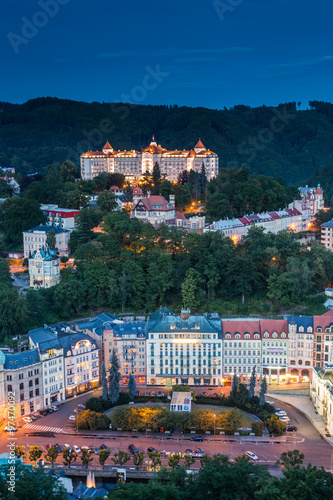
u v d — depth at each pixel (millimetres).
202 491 167250
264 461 195250
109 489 181125
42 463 193000
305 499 154875
